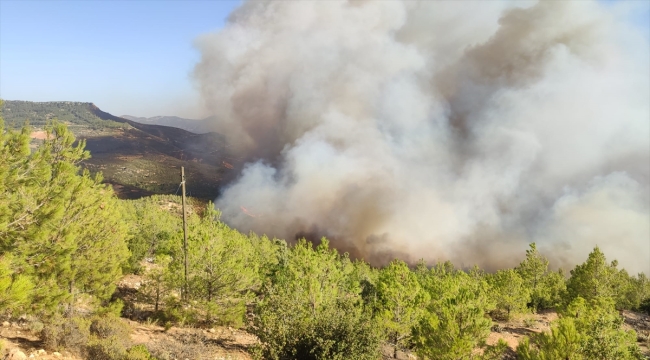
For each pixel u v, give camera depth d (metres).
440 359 12.50
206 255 17.59
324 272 17.03
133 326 14.74
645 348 21.28
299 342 10.52
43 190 10.29
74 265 12.47
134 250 25.06
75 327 10.80
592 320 13.57
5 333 10.54
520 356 12.20
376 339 10.90
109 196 15.75
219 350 13.17
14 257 9.33
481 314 12.88
